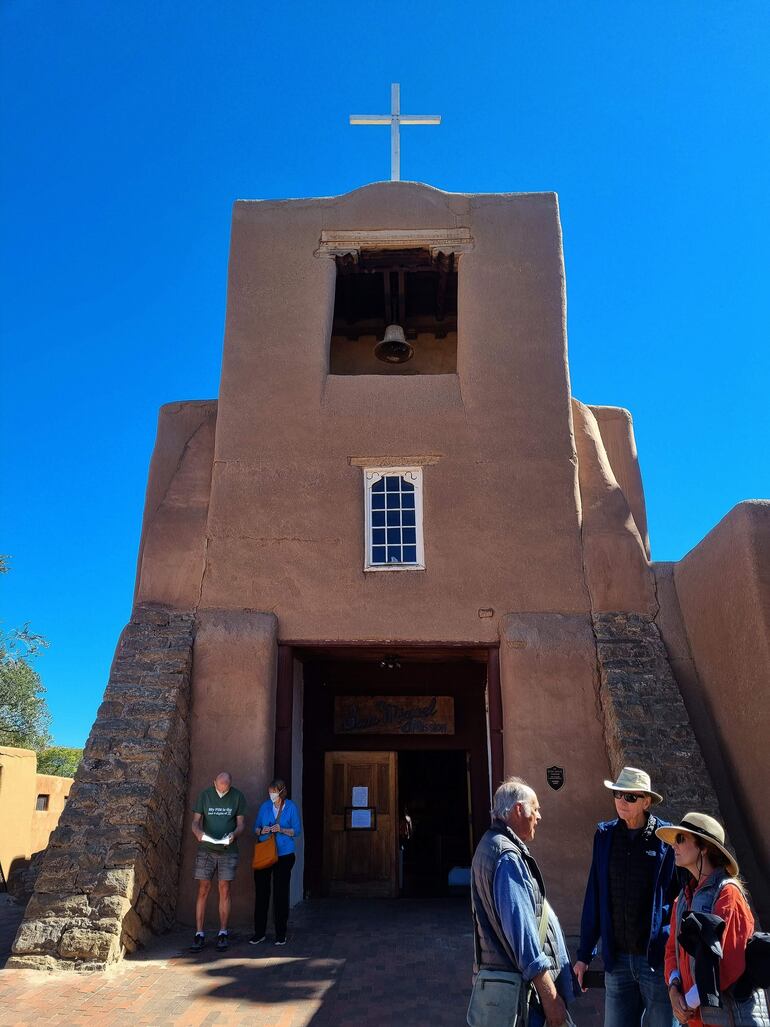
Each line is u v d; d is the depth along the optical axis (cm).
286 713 1039
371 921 977
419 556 1098
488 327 1202
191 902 932
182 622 1055
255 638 1038
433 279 1391
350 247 1243
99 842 830
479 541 1101
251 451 1147
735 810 930
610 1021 455
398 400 1171
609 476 1164
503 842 403
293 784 1123
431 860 1384
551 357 1190
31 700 1767
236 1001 668
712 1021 367
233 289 1225
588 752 987
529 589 1079
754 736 884
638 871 463
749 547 893
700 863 411
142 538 1241
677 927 406
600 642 1037
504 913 381
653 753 927
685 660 1040
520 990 382
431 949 829
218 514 1116
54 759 2992
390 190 1269
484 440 1148
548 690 1013
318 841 1206
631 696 980
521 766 983
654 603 1076
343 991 693
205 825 872
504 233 1246
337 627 1066
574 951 826
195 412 1298
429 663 1269
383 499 1143
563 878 934
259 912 862
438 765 1432
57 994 681
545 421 1157
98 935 759
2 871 1612
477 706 1270
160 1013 640
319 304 1220
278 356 1193
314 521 1114
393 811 1226
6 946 855
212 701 1013
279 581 1086
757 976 369
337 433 1155
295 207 1266
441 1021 621
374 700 1270
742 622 906
